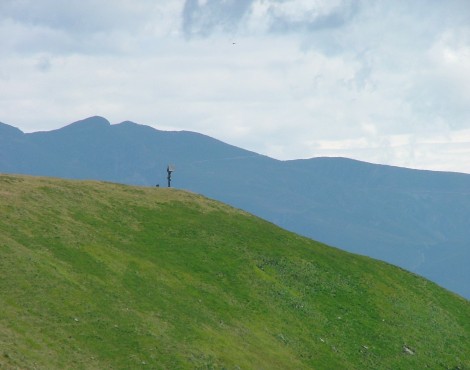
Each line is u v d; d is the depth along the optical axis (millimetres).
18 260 67312
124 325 64000
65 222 82812
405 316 92750
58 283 66312
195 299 76938
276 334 76750
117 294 69812
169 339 65000
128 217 92062
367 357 79375
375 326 87062
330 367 74125
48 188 91812
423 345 87062
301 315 83062
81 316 62375
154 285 75812
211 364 63688
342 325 84562
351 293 93312
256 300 82250
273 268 91750
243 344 71000
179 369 60531
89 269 72938
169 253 85875
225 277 84938
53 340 56375
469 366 86562
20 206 82312
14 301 60000
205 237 93500
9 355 50281
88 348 57750
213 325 72312
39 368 50500
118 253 80250
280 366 69500
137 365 58375
